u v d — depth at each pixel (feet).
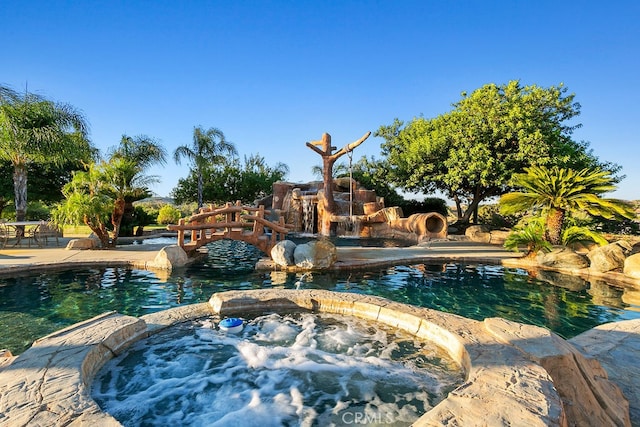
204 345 15.25
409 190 79.10
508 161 58.34
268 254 36.27
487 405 8.50
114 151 66.08
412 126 81.00
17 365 10.64
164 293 24.29
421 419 7.96
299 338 15.97
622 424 9.08
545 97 59.72
